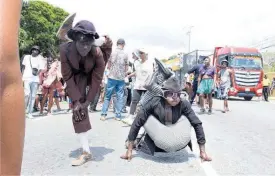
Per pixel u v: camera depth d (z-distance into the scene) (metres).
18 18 0.83
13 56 0.81
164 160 4.41
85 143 4.22
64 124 7.20
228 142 5.69
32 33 35.00
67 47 3.79
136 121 4.39
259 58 20.56
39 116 8.59
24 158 4.30
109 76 7.80
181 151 4.96
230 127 7.44
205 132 6.66
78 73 4.04
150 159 4.44
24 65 8.00
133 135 4.40
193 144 5.43
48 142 5.27
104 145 5.20
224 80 10.94
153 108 4.35
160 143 4.27
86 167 3.99
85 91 4.15
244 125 7.81
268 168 4.12
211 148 5.18
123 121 7.59
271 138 6.17
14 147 0.81
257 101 19.23
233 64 20.14
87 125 4.20
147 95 5.19
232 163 4.31
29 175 3.62
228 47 21.20
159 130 4.26
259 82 20.19
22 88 0.84
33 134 5.91
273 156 4.75
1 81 0.79
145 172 3.85
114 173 3.79
